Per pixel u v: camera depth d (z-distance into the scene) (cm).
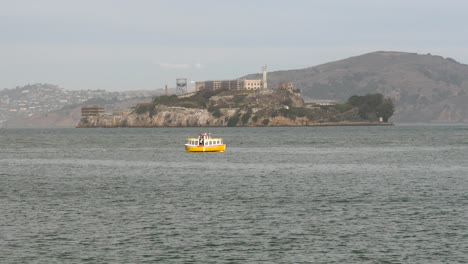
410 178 19325
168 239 10800
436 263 9494
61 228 11612
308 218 12450
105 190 16762
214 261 9619
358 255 9881
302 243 10538
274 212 13100
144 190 16700
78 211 13325
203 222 12100
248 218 12469
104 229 11531
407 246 10325
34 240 10738
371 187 17075
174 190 16675
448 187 16962
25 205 14138
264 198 15050
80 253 10006
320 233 11175
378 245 10400
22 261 9612
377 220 12219
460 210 13225
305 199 14862
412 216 12594
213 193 16012
